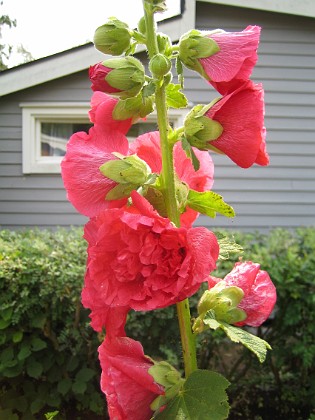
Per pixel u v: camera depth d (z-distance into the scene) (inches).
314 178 245.4
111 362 38.4
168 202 42.1
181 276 34.0
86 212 41.6
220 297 44.9
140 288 36.2
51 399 147.4
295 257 148.2
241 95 38.3
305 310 147.2
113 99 43.6
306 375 154.7
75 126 251.0
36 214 246.7
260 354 39.4
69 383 143.6
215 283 48.7
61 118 245.6
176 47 41.6
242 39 38.1
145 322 138.6
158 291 35.4
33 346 139.9
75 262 146.6
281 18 238.4
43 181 245.9
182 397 39.9
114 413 40.1
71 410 155.2
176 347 144.9
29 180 245.9
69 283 138.9
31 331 142.5
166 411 39.6
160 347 140.6
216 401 38.8
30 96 241.0
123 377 38.4
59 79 240.1
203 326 44.1
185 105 47.4
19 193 246.1
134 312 138.7
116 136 42.8
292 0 227.1
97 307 38.9
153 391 38.9
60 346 143.6
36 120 244.5
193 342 44.1
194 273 34.5
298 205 246.1
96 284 36.9
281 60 240.8
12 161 244.8
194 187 48.3
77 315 140.1
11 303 136.6
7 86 232.1
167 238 35.1
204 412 38.8
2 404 145.4
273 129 243.6
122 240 36.3
